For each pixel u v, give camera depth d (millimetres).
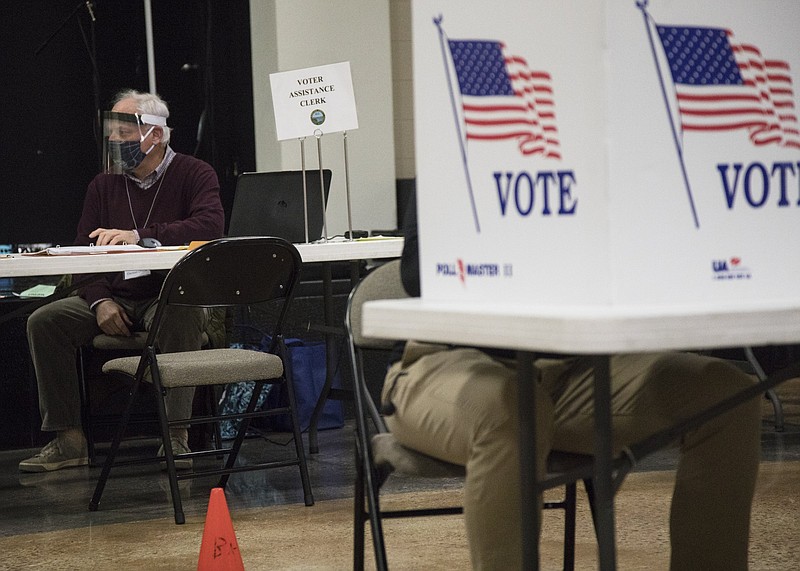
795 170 1668
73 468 5918
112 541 4246
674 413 2393
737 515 2414
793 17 1666
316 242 5777
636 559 3660
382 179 8977
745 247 1628
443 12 1826
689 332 1452
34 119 8414
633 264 1559
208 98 8711
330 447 6219
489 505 2145
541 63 1640
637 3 1550
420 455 2430
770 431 6109
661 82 1565
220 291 4668
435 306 1764
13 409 6609
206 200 6016
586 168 1575
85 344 5910
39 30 8375
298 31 8594
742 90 1622
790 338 1515
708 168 1602
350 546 4023
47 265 4547
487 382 2213
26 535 4395
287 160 8555
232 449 4902
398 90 9195
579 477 1883
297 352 6727
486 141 1761
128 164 5879
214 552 3527
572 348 1437
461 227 1830
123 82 8547
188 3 8672
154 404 6688
